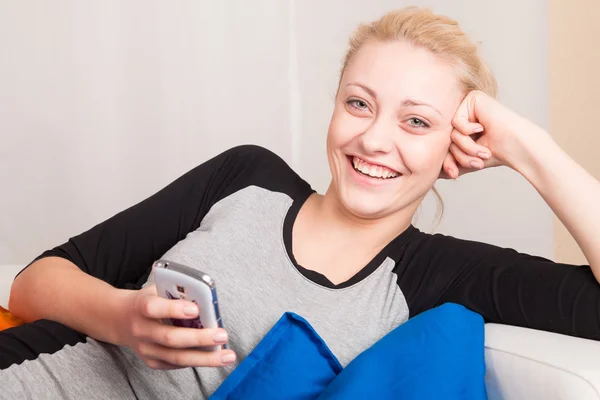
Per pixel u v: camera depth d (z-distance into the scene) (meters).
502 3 3.01
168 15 2.94
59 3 2.87
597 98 3.08
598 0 3.04
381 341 1.16
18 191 2.89
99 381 1.19
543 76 3.01
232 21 2.98
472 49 1.33
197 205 1.43
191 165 2.99
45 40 2.87
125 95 2.93
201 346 0.99
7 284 1.60
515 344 1.15
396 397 1.07
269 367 1.15
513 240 3.05
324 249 1.34
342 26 3.04
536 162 1.29
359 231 1.33
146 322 1.04
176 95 2.96
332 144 1.31
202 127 2.99
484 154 1.31
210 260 1.28
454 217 3.09
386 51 1.28
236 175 1.43
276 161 1.46
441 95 1.28
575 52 3.08
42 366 1.15
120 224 1.42
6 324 1.33
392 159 1.27
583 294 1.20
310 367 1.15
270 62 3.01
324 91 3.05
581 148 3.11
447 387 1.08
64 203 2.91
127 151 2.95
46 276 1.28
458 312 1.19
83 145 2.91
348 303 1.28
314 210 1.37
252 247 1.31
